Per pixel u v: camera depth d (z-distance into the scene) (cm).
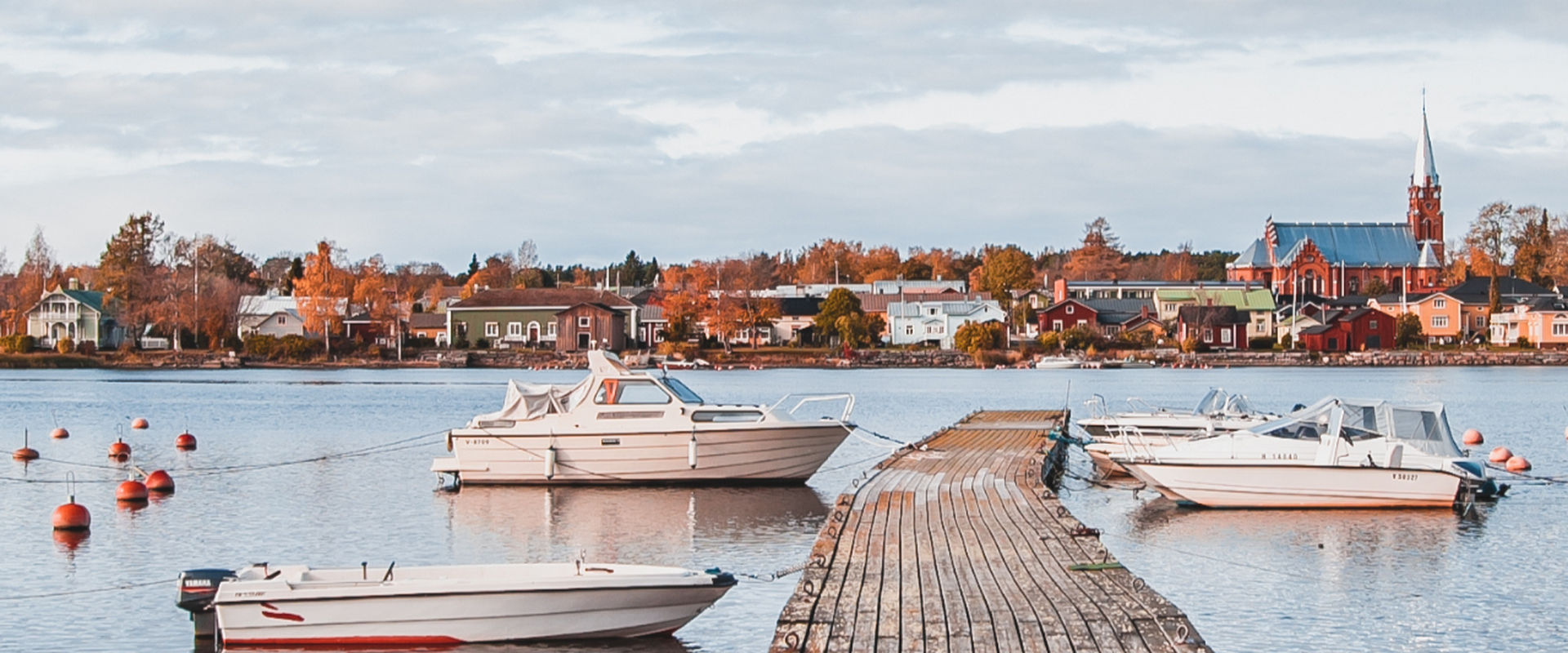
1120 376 11725
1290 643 2000
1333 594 2312
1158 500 3384
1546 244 19712
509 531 2959
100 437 5425
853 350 14238
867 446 5012
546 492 3509
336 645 1906
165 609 2245
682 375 11969
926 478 3156
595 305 14250
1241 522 2997
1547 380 10775
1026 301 16712
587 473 3556
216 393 8650
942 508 2638
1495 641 2025
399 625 1906
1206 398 4334
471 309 14475
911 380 11019
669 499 3400
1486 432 5753
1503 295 16638
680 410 3559
